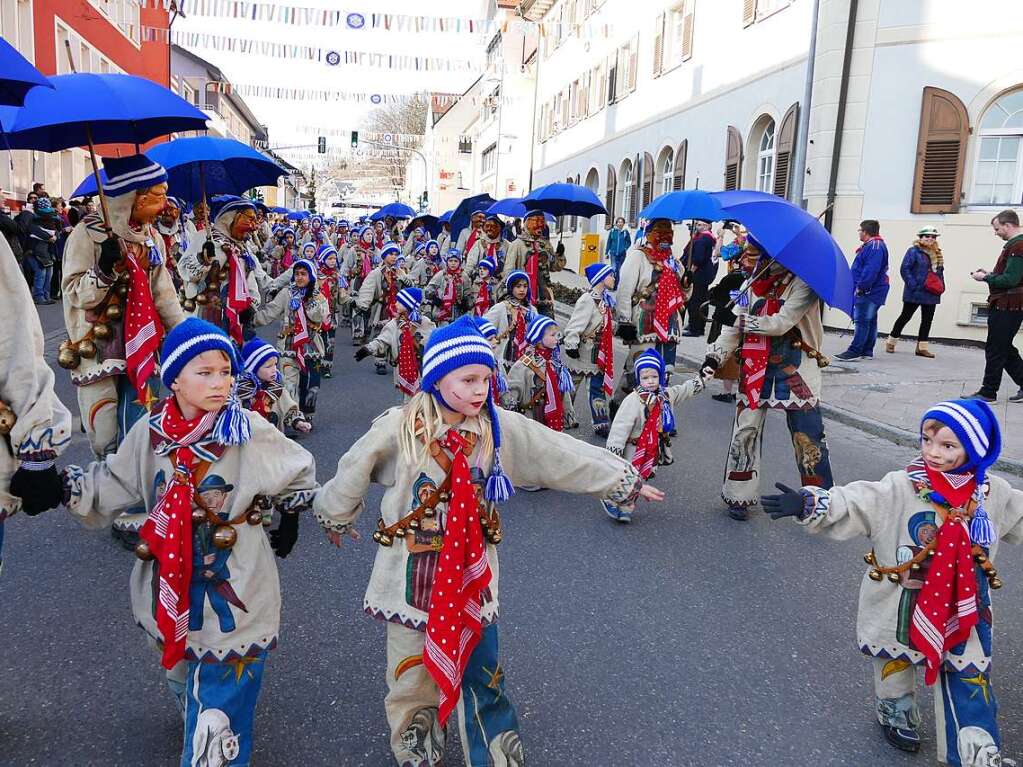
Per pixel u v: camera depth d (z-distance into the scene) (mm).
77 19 23641
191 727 2639
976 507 3020
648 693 3580
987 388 9484
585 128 30359
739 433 5723
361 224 21516
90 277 4609
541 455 2865
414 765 2756
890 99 14516
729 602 4527
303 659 3738
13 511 2832
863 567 5082
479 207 14781
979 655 2955
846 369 11711
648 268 7637
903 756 3199
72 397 8883
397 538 2693
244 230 6902
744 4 18016
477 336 2650
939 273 12750
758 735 3305
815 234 5066
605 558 5102
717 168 19516
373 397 9555
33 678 3512
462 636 2594
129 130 4977
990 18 13703
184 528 2625
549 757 3111
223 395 2662
